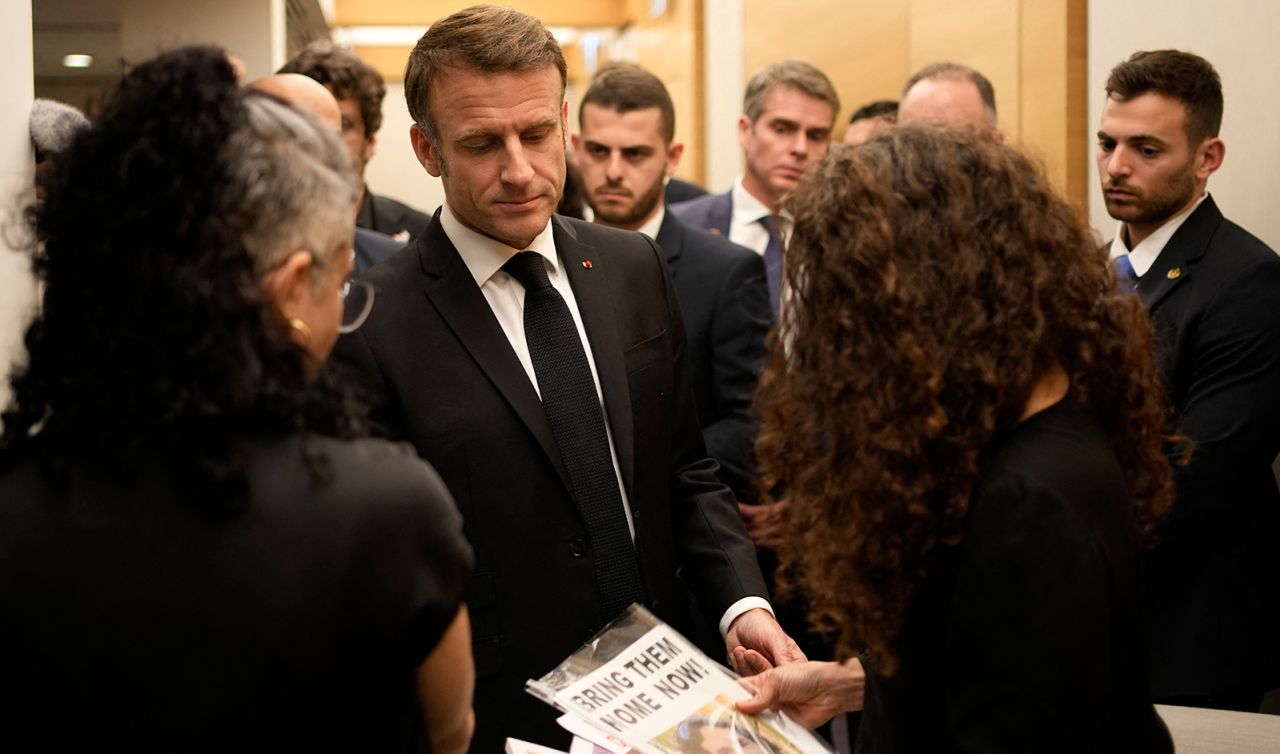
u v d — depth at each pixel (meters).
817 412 1.17
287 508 0.93
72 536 0.92
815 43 5.17
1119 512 1.08
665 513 1.87
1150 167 2.39
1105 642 1.04
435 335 1.75
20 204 1.02
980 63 3.62
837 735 2.78
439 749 1.10
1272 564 2.31
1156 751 1.10
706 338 2.70
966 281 1.10
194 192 0.93
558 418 1.76
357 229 2.93
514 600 1.71
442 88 1.71
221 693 0.90
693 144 6.87
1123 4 2.94
